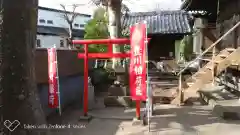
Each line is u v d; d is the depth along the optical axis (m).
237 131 7.04
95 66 16.72
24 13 3.58
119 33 14.89
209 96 10.88
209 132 7.05
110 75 15.11
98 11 19.17
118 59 14.91
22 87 3.62
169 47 22.53
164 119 8.42
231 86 11.64
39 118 3.81
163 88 14.08
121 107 10.62
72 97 11.60
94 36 18.06
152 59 22.55
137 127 7.76
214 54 11.84
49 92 8.13
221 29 14.57
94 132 7.46
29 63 3.70
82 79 13.26
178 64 20.59
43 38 33.75
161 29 21.75
